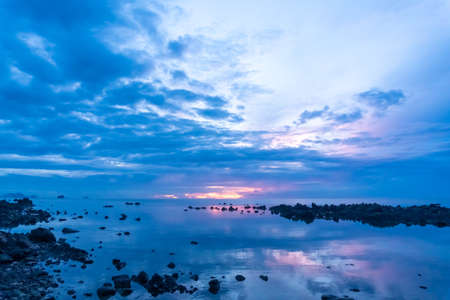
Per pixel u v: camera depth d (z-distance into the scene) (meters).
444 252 31.53
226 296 18.31
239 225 55.81
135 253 29.91
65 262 25.22
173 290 19.16
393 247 34.03
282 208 96.69
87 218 66.31
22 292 17.14
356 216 71.00
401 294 18.98
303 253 30.62
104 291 17.97
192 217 73.12
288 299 17.97
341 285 20.67
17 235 31.81
